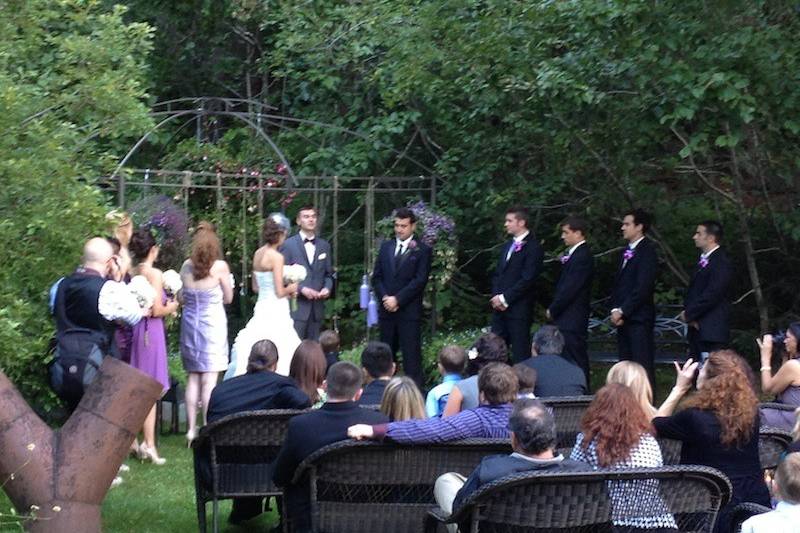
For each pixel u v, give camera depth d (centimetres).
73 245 705
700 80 941
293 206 1423
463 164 1312
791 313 1284
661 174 1319
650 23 988
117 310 719
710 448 575
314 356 727
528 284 1143
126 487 834
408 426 543
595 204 1308
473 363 744
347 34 1366
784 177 1171
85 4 804
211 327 973
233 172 1398
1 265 687
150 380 610
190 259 976
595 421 543
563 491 476
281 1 1420
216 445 645
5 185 681
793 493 480
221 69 1559
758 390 1118
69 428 603
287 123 1527
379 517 555
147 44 777
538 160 1310
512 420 497
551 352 785
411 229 1191
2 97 669
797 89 967
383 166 1391
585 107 1109
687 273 1357
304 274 1112
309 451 563
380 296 1188
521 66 1107
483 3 1193
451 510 509
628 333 1097
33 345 695
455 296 1398
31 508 578
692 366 687
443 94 1242
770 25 987
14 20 739
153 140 1369
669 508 495
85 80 742
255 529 735
